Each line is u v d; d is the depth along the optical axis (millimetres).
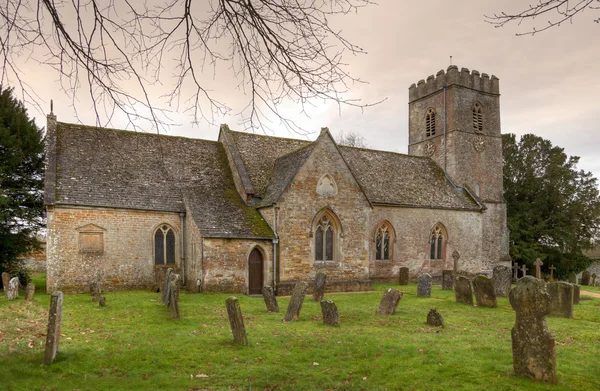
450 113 42000
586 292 28938
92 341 12930
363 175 35844
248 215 27844
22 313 16594
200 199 28219
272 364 11016
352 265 29000
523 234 52125
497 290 23625
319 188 28141
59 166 26375
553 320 17062
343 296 24984
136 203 26562
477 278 20453
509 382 9445
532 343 9680
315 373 10258
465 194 40188
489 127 43750
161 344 12672
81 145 28406
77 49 5887
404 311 18797
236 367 10766
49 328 10820
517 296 9922
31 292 20406
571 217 53000
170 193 28266
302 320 16547
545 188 54250
